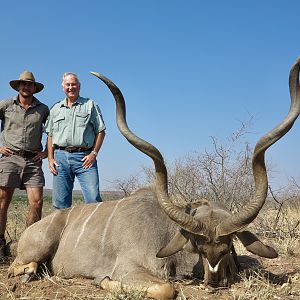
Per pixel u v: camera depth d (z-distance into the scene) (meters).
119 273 3.10
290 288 2.92
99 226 3.38
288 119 2.76
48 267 3.51
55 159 4.17
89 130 4.18
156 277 2.99
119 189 6.29
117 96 2.99
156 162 2.92
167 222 3.26
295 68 2.77
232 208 5.30
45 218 3.58
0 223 4.07
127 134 2.97
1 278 3.37
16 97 4.07
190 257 3.15
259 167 2.80
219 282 2.84
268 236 4.82
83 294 2.92
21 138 4.05
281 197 6.20
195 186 5.64
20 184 4.10
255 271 3.21
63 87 4.15
